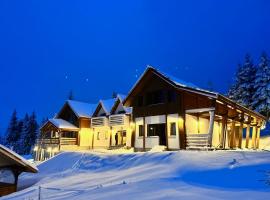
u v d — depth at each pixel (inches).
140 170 645.9
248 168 516.7
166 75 1051.3
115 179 584.4
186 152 730.8
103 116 1662.2
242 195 331.3
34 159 1755.7
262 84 1702.8
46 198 469.4
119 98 1567.4
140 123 1166.3
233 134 1075.9
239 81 1856.5
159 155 744.3
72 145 1683.1
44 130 1748.3
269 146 1518.2
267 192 340.8
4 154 631.8
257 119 1389.0
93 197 403.2
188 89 977.5
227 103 991.6
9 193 661.9
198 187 395.5
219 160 623.8
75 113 1711.4
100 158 854.5
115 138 1635.1
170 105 1066.7
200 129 1115.3
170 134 1057.5
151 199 341.4
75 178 695.1
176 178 482.3
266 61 1752.0
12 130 2982.3
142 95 1176.8
